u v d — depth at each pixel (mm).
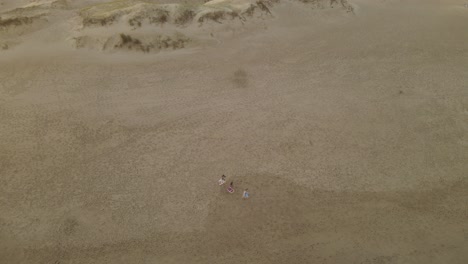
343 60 29297
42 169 19750
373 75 27766
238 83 26266
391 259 16328
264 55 29391
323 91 25922
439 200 18953
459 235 17375
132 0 34062
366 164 20750
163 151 21031
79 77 25984
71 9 32125
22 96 24188
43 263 15805
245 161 20625
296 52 30000
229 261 16109
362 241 17000
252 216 17938
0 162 19922
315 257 16312
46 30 29656
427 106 24969
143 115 23266
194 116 23375
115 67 27094
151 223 17469
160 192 18875
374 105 24891
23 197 18344
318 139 22156
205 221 17656
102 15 29406
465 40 32344
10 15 29656
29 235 16781
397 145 22016
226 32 31109
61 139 21469
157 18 29625
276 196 18859
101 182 19234
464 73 28297
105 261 15961
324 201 18719
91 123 22562
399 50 30797
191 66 27734
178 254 16297
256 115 23609
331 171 20266
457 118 24094
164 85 25750
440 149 21875
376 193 19203
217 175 19812
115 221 17484
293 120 23375
